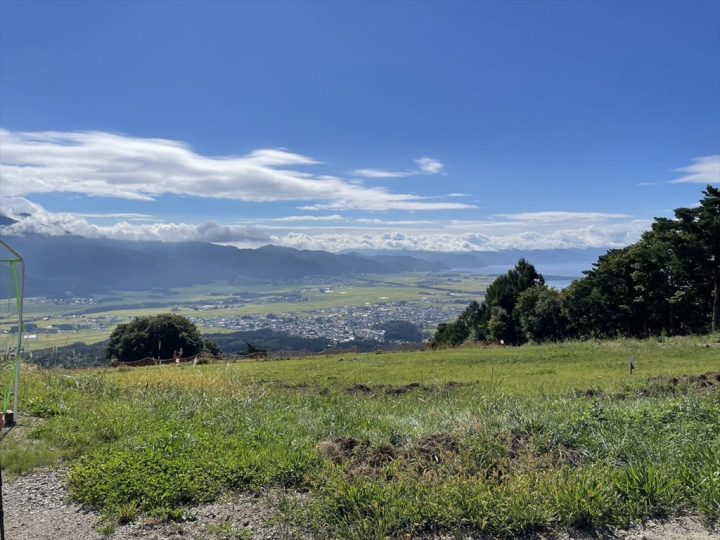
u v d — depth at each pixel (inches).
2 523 186.2
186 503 223.1
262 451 267.6
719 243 1401.3
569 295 1800.0
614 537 194.4
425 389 587.2
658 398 407.8
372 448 268.4
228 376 647.1
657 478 221.5
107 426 327.0
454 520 198.4
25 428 336.5
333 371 802.2
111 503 220.7
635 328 1701.5
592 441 265.3
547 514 199.6
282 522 203.2
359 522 195.8
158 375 596.7
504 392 496.4
